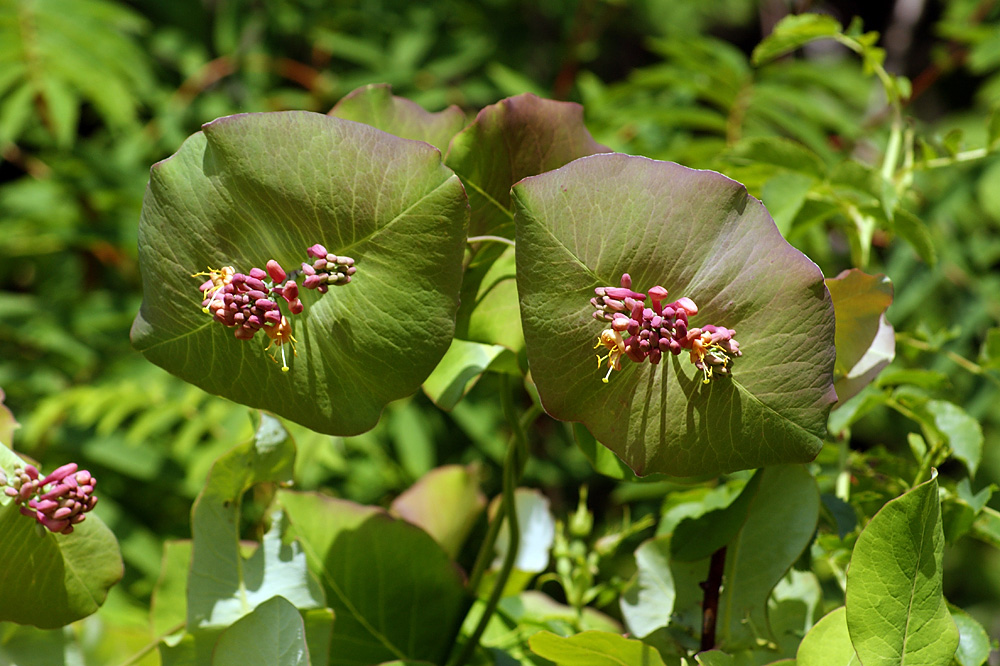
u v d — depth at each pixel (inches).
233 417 83.0
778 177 35.9
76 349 95.1
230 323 30.2
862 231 37.3
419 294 30.3
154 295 30.7
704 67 76.1
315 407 30.8
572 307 30.1
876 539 30.5
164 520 95.3
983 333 80.9
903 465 36.5
